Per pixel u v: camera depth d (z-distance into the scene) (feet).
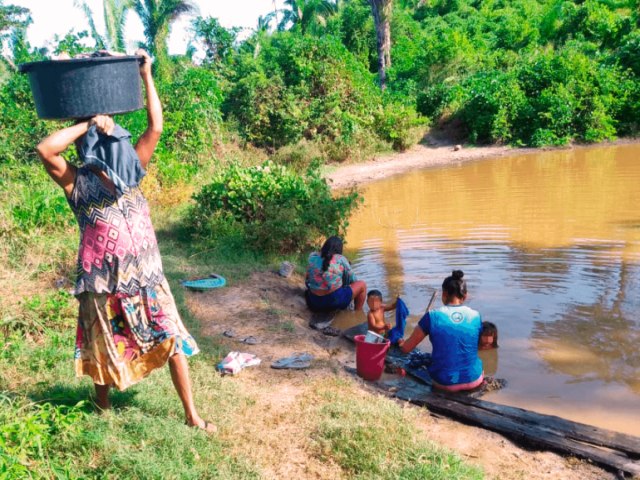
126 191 10.95
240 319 20.47
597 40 102.37
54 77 9.85
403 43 115.55
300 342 18.74
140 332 11.24
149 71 11.53
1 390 13.64
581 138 68.59
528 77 73.10
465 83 82.38
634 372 16.72
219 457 11.57
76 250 23.61
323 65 68.80
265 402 14.38
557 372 16.94
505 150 67.72
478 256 28.25
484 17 134.51
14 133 37.14
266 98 66.39
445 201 42.04
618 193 40.16
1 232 23.52
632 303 21.48
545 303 21.94
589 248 28.27
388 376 17.43
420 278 25.64
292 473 11.55
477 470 11.80
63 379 14.24
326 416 13.55
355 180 55.67
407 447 12.34
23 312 17.80
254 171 31.76
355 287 22.98
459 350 15.98
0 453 9.68
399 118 71.15
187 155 49.06
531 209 37.29
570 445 12.86
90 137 10.29
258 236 29.35
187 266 25.84
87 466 10.82
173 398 13.50
